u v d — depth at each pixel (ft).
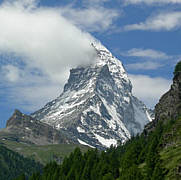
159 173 554.87
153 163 604.90
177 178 535.60
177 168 551.59
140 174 585.63
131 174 599.98
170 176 547.08
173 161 595.88
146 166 606.14
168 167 579.89
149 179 561.43
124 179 608.60
